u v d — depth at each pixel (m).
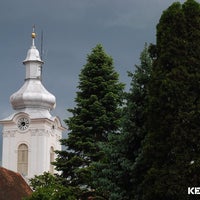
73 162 63.94
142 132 49.91
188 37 47.66
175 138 45.66
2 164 132.12
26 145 131.38
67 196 61.19
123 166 49.91
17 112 132.75
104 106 66.56
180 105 46.19
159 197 45.81
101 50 68.75
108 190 51.94
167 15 48.25
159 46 48.47
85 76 67.94
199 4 48.41
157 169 46.12
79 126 65.00
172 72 46.66
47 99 137.25
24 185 94.69
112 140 52.16
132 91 51.00
